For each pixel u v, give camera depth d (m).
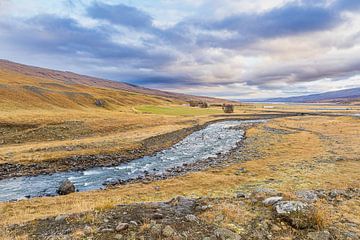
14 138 50.03
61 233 10.51
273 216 12.08
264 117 130.00
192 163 37.97
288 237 10.33
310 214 11.49
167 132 66.81
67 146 45.47
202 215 12.17
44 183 28.83
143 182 27.92
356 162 31.58
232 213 12.34
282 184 22.69
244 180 25.33
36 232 10.88
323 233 10.45
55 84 177.75
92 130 63.28
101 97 145.62
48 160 36.88
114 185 27.83
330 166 29.66
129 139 54.59
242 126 90.88
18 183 28.67
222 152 46.12
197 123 94.25
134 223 11.05
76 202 19.78
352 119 102.75
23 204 19.75
